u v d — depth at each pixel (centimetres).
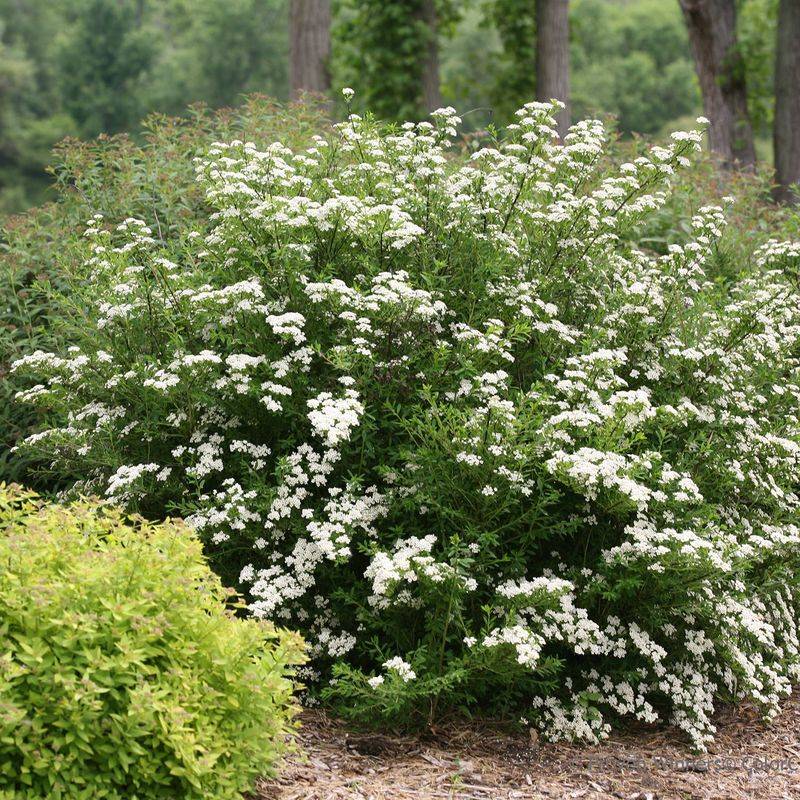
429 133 594
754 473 559
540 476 460
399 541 450
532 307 538
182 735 308
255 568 502
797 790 433
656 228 878
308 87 1502
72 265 673
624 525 498
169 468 514
